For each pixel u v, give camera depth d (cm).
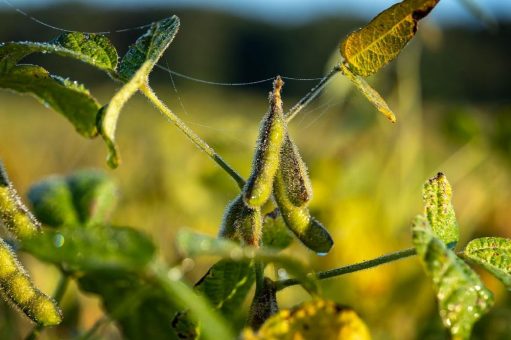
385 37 52
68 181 63
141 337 54
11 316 67
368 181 118
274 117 48
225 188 117
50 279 82
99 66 53
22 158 134
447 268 44
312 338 43
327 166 112
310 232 49
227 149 118
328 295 95
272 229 54
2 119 196
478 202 125
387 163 122
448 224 48
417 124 121
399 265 97
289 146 48
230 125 122
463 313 44
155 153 119
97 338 58
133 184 118
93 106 53
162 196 116
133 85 48
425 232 45
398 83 123
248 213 48
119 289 54
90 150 147
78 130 54
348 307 44
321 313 43
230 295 50
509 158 127
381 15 51
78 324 77
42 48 50
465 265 45
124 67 53
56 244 40
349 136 128
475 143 131
